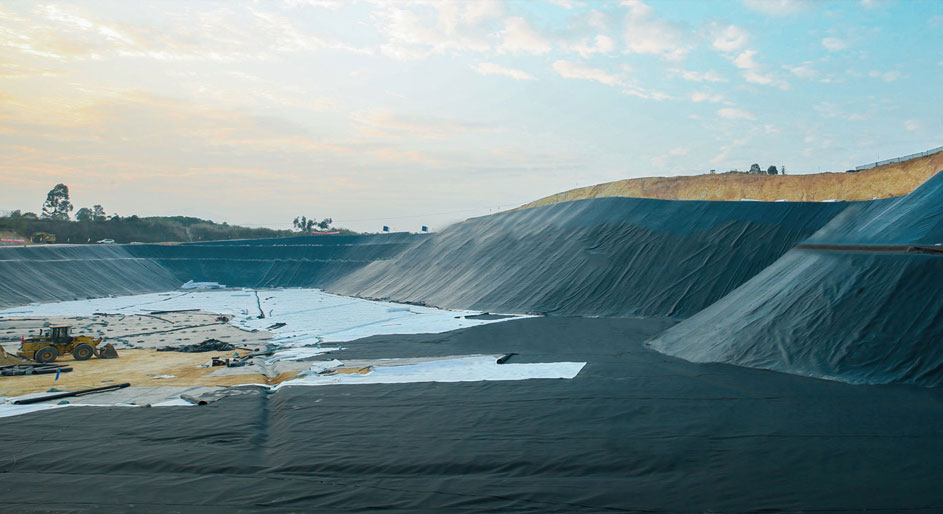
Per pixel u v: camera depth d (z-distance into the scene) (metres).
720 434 12.46
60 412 15.31
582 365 20.97
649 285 38.97
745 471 10.24
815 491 9.26
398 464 10.93
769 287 24.48
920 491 9.17
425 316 41.78
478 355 23.81
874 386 16.55
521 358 22.97
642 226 44.38
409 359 23.55
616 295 39.31
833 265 22.16
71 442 12.55
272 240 100.94
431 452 11.60
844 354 18.41
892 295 19.20
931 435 12.10
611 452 11.42
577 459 11.05
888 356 17.64
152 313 49.75
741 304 24.80
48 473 10.66
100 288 70.50
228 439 12.73
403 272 66.12
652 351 24.27
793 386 16.83
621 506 8.83
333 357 24.83
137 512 8.82
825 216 38.72
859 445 11.52
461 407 15.23
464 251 58.78
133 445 12.30
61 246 74.56
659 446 11.72
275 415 15.17
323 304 56.56
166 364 24.45
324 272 88.00
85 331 36.81
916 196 24.53
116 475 10.55
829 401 15.04
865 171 62.84
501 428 13.23
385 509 8.87
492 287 47.31
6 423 14.19
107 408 15.77
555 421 13.74
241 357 25.50
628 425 13.31
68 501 9.26
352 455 11.49
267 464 11.10
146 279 80.62
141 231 123.25
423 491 9.58
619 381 18.05
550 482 9.92
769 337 20.92
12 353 26.91
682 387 17.02
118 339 33.19
